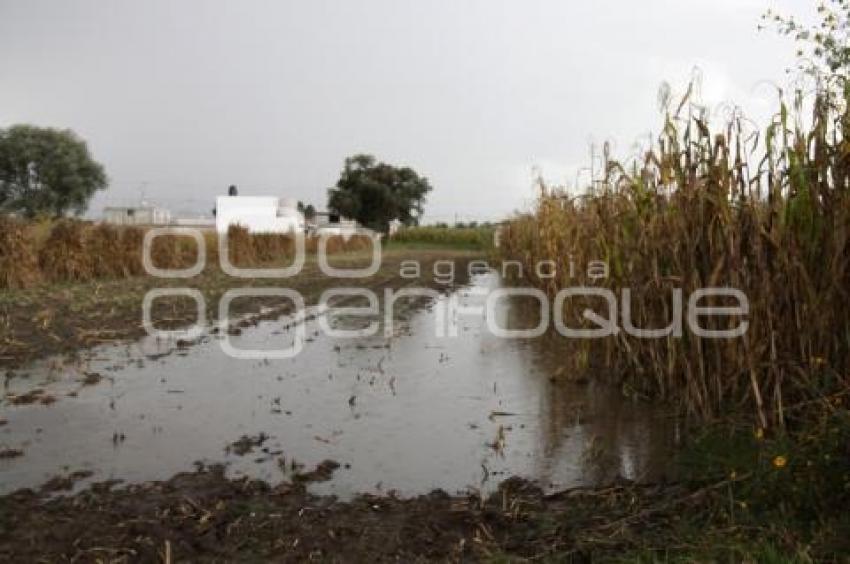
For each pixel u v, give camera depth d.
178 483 4.02
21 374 6.69
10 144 52.06
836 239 4.22
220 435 4.99
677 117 5.43
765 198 4.77
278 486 3.97
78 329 9.06
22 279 14.43
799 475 3.36
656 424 5.22
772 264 4.67
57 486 3.97
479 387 6.48
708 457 4.05
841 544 2.89
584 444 4.80
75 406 5.65
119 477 4.15
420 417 5.49
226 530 3.42
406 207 66.31
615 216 6.78
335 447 4.76
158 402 5.81
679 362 5.63
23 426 5.12
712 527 3.20
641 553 3.03
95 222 19.69
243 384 6.49
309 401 5.93
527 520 3.55
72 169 53.12
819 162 4.34
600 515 3.57
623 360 6.58
